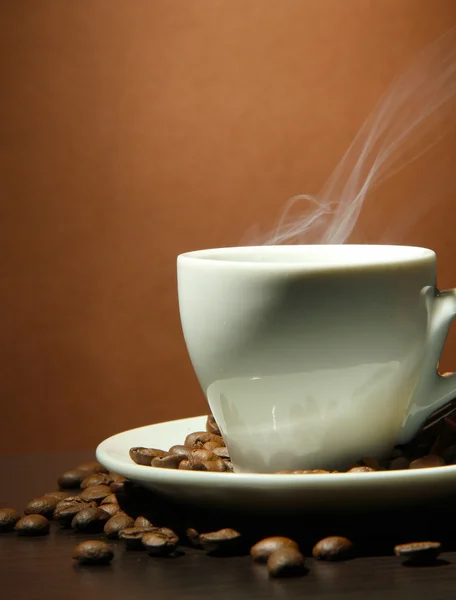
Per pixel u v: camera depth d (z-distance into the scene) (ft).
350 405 1.75
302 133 6.44
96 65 6.29
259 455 1.83
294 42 6.39
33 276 6.37
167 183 6.38
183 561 1.54
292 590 1.37
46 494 1.95
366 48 6.45
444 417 1.96
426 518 1.65
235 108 6.39
